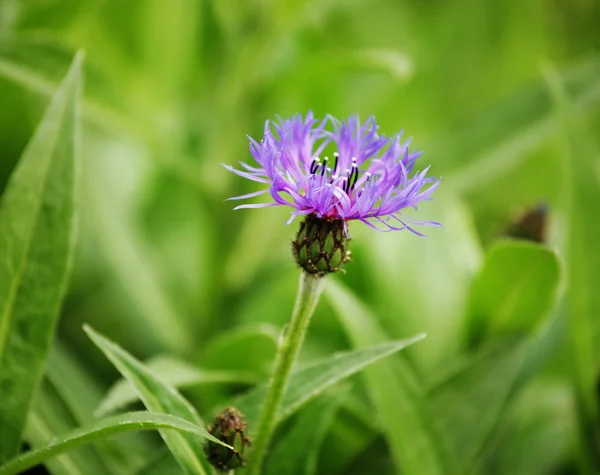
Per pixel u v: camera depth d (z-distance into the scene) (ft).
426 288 1.97
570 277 1.70
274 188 1.30
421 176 1.32
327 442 1.76
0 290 1.46
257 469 1.37
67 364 1.74
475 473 1.76
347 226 1.34
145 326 2.06
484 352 1.72
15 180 1.46
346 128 1.40
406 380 1.57
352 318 1.58
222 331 2.06
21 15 1.87
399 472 1.64
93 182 2.17
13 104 1.98
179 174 1.96
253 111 1.96
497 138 1.98
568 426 1.84
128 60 2.10
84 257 2.15
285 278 2.04
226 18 1.98
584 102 1.95
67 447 1.32
